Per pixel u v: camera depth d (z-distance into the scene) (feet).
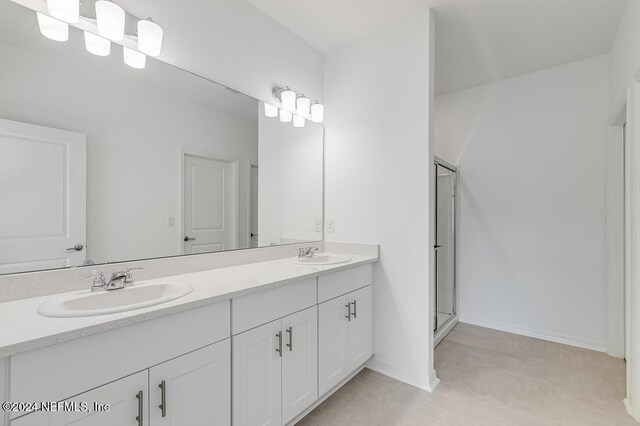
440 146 11.29
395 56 7.15
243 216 6.50
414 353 6.79
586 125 8.65
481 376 7.02
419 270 6.75
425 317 6.66
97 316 3.08
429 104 6.64
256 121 6.75
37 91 3.95
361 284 6.90
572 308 8.82
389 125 7.23
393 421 5.45
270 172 7.07
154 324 3.35
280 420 4.87
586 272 8.63
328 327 5.91
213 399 3.93
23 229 3.83
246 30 6.49
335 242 8.13
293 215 7.58
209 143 5.90
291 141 7.54
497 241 10.09
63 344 2.75
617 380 6.79
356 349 6.73
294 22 7.18
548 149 9.23
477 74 9.67
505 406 5.88
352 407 5.86
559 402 5.99
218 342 3.99
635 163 5.54
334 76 8.32
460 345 8.73
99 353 2.96
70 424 2.78
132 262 4.81
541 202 9.34
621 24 6.85
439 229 10.09
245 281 4.73
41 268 3.94
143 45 4.63
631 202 5.65
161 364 3.41
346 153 8.00
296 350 5.19
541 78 9.36
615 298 8.01
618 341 7.98
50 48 4.05
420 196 6.74
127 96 4.77
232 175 6.30
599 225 8.46
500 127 10.07
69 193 4.21
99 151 4.49
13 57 3.79
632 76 5.81
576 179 8.79
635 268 5.50
